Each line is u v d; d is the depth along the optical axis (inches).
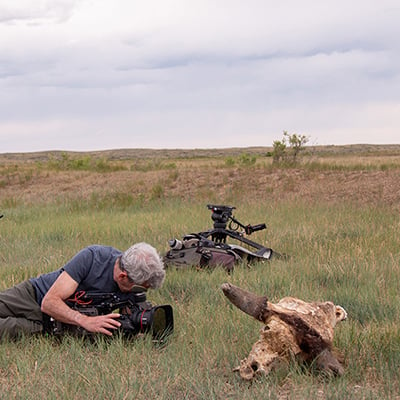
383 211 553.0
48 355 189.5
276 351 173.8
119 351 189.9
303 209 569.6
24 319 210.4
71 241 433.7
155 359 190.1
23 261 371.9
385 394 160.6
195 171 911.0
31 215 642.2
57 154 4921.3
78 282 206.4
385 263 319.6
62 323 209.0
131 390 160.4
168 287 288.7
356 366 177.8
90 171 1108.5
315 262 327.0
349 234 420.2
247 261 341.7
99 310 210.4
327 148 4557.1
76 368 177.8
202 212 586.9
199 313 234.7
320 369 174.2
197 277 302.7
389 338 195.3
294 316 176.4
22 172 1060.5
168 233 452.4
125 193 795.4
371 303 245.4
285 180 792.9
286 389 167.3
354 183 733.9
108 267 208.4
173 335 209.6
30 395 158.1
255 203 649.6
